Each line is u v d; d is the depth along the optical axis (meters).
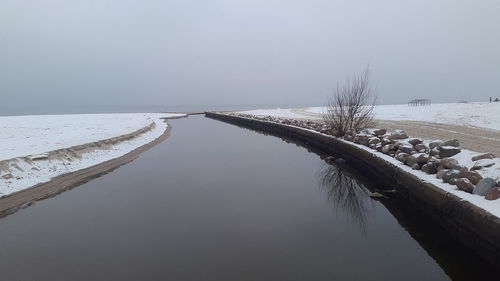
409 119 26.03
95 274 5.69
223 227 7.75
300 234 7.35
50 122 34.12
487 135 15.31
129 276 5.61
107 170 14.16
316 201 9.71
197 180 12.23
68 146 15.70
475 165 8.31
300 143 22.59
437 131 17.39
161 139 25.14
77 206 9.42
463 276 5.59
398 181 9.86
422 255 6.34
